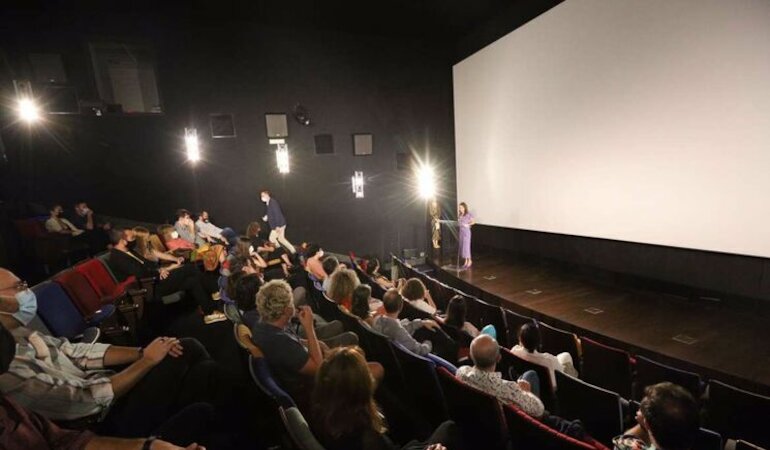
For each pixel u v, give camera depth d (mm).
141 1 5695
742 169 3840
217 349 3242
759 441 1903
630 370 2557
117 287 3584
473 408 1696
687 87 4215
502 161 7137
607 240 5383
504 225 7281
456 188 8688
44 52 5441
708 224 4180
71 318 2703
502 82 6898
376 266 5164
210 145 6578
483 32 7234
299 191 7332
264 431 1935
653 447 1257
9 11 5227
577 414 2010
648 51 4562
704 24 4004
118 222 5934
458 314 3002
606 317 4113
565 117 5758
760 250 3777
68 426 1445
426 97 8211
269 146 7020
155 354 1641
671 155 4453
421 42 8039
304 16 6570
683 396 1206
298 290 3861
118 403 1793
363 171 7809
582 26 5344
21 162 5297
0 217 4781
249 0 5895
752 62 3676
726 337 3439
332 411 1278
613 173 5152
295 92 7133
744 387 2746
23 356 1394
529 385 2047
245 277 2557
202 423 1635
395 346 2275
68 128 5562
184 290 4059
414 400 2314
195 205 6527
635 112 4785
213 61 6500
